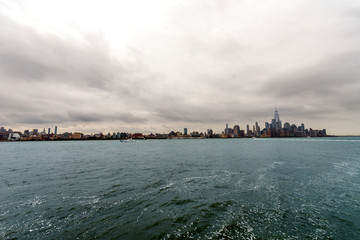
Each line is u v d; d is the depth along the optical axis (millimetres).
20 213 12328
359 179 20703
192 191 16766
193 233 9625
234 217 11305
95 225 10633
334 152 56094
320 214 11602
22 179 22625
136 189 17688
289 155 48156
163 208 12898
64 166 33625
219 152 63781
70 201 14516
